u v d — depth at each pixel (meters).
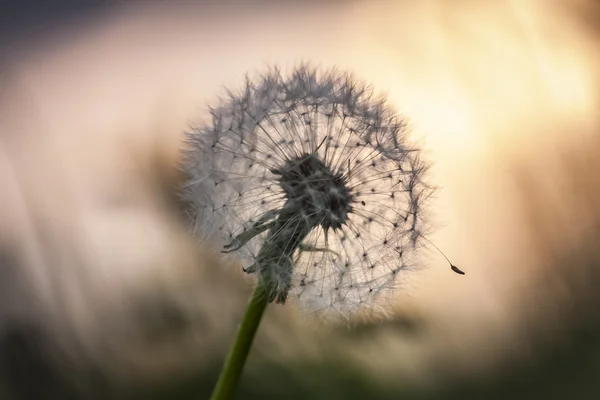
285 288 0.31
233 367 0.31
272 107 0.32
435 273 0.39
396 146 0.32
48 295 0.39
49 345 0.39
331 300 0.32
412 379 0.37
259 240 0.32
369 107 0.32
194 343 0.39
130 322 0.39
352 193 0.32
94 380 0.39
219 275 0.39
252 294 0.31
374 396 0.37
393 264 0.32
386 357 0.37
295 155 0.32
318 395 0.37
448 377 0.38
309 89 0.32
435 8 0.43
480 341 0.39
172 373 0.39
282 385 0.37
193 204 0.32
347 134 0.32
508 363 0.39
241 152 0.32
